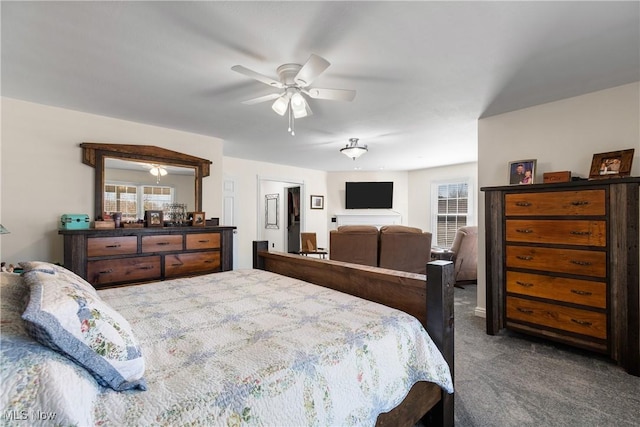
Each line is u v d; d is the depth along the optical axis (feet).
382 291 5.74
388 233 14.76
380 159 19.67
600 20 5.46
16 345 2.36
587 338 7.75
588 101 8.91
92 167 10.53
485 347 8.55
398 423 4.29
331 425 3.25
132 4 5.05
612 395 6.16
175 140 12.62
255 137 13.98
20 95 8.95
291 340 3.82
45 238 9.71
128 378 2.77
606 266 7.45
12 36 5.97
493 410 5.69
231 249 12.71
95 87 8.39
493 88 8.53
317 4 5.07
